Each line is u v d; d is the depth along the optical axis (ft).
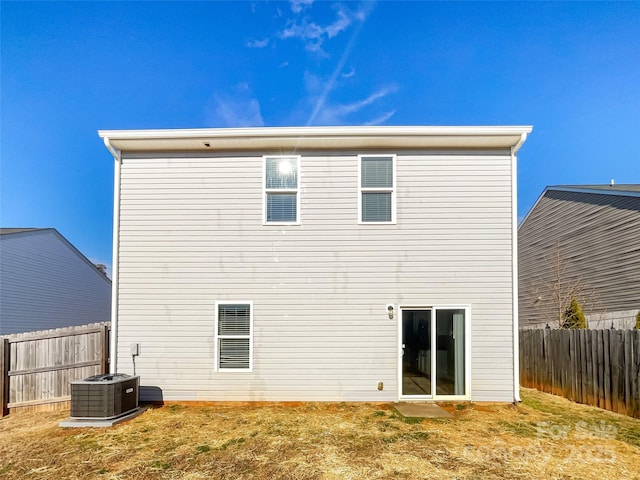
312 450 15.69
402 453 15.35
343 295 23.85
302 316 23.75
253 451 15.64
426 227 24.17
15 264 46.88
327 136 23.52
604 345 22.13
